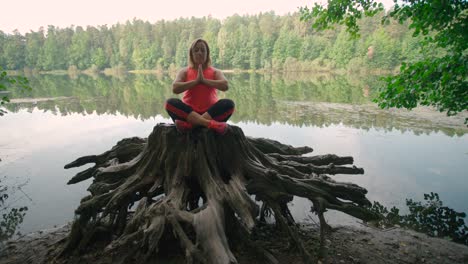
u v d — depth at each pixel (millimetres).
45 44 65000
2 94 20719
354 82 25781
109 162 3996
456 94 4547
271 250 3342
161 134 3459
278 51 49125
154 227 2771
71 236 3287
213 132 3471
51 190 5230
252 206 3051
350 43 39688
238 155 3582
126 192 3365
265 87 23203
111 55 64812
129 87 26219
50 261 3217
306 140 8086
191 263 2588
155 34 62594
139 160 3656
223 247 2594
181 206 3066
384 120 10148
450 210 4312
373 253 3346
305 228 3914
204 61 3404
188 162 3412
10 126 10641
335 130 9078
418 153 6746
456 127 8797
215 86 3283
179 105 3238
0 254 3400
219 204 3070
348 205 3492
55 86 27938
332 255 3285
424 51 5480
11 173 6062
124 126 10578
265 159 3910
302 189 3494
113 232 3529
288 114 11859
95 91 22984
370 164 6172
